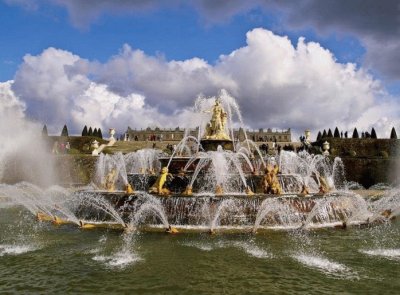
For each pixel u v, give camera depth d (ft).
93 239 41.27
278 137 355.77
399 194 73.26
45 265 31.91
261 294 25.63
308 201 49.57
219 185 55.67
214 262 32.50
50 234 44.01
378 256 34.78
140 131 349.00
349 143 203.00
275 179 55.21
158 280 28.17
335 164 147.33
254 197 48.44
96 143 158.30
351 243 39.65
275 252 35.83
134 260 33.12
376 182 144.77
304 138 198.18
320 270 30.68
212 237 41.75
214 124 76.28
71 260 33.30
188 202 47.96
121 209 50.21
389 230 46.70
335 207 51.29
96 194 53.01
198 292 25.89
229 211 47.29
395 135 222.07
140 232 44.50
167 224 47.32
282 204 48.21
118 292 25.89
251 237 41.91
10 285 27.27
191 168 65.26
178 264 31.94
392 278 28.81
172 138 346.74
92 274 29.50
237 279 28.48
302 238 41.86
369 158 147.64
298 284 27.50
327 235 43.57
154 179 66.23
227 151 69.21
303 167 108.47
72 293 25.71
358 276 29.27
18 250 36.83
